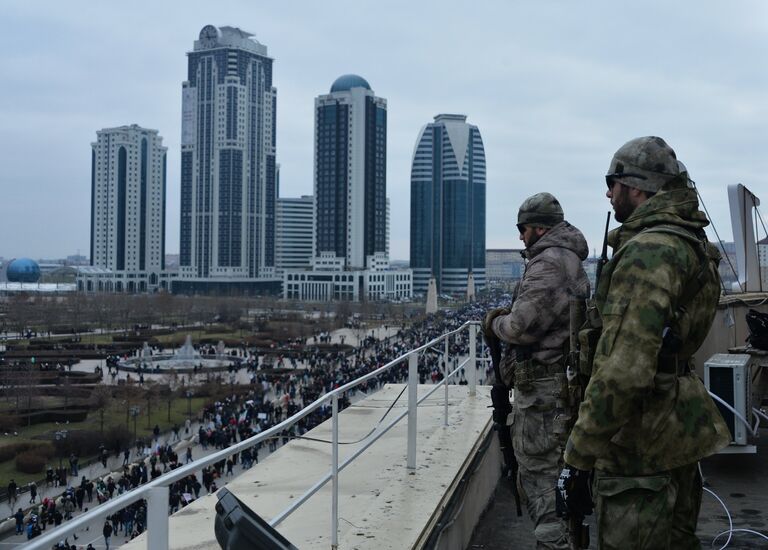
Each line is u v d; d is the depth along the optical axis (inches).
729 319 272.4
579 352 123.0
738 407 218.1
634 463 106.1
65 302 6486.2
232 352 4055.1
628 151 117.0
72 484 1636.3
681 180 115.0
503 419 170.4
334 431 151.8
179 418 2394.2
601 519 108.0
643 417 106.3
